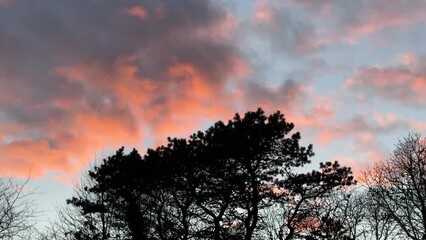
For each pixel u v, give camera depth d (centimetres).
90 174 2159
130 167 1973
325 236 1945
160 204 2052
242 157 1947
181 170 1938
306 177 1892
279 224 2127
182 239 1947
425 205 2838
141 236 2012
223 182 1902
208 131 2020
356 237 3061
